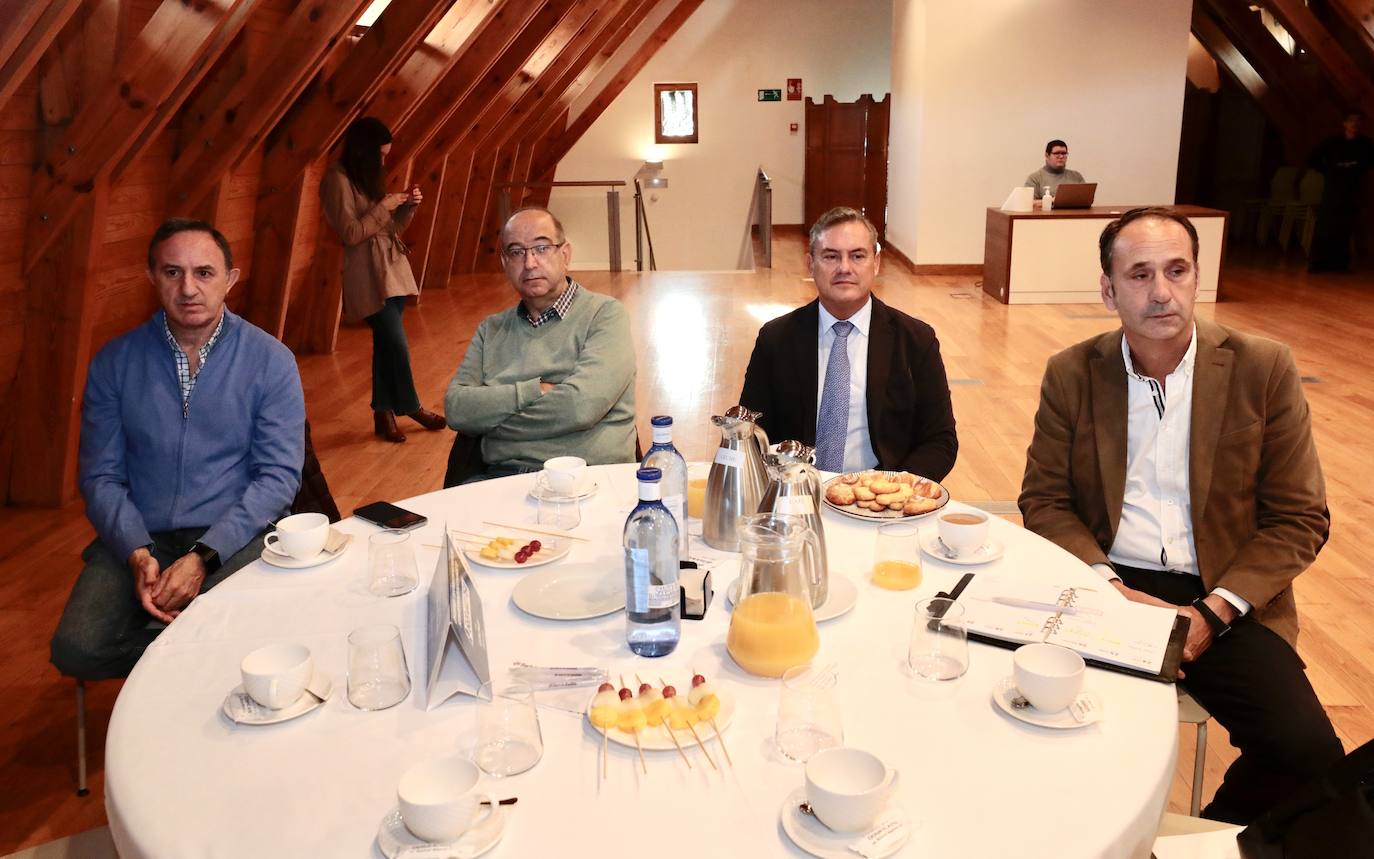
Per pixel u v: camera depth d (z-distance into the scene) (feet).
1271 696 5.78
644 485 4.58
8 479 12.79
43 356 12.39
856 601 5.15
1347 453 14.29
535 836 3.54
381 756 4.02
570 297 8.81
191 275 7.14
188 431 7.46
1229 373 6.46
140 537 7.09
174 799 3.78
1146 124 29.60
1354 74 29.81
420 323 24.67
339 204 14.98
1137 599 6.03
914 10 31.65
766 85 41.50
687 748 4.00
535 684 4.46
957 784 3.78
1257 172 40.96
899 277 31.09
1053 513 6.84
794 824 3.54
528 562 5.67
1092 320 24.23
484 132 27.94
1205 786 7.31
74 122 11.27
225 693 4.48
